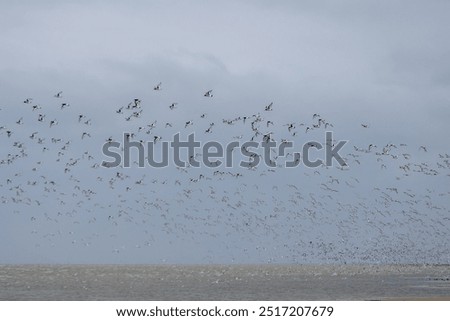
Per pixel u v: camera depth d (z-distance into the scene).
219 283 122.12
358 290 99.69
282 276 158.88
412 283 117.69
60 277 154.00
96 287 110.19
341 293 93.31
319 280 132.50
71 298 87.75
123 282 127.25
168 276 162.75
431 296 84.94
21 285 115.38
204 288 106.75
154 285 116.00
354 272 182.50
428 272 178.62
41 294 94.12
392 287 106.06
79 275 169.25
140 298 87.25
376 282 122.94
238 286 111.50
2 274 173.75
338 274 167.50
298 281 130.00
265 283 122.69
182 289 104.56
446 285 111.50
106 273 189.62
